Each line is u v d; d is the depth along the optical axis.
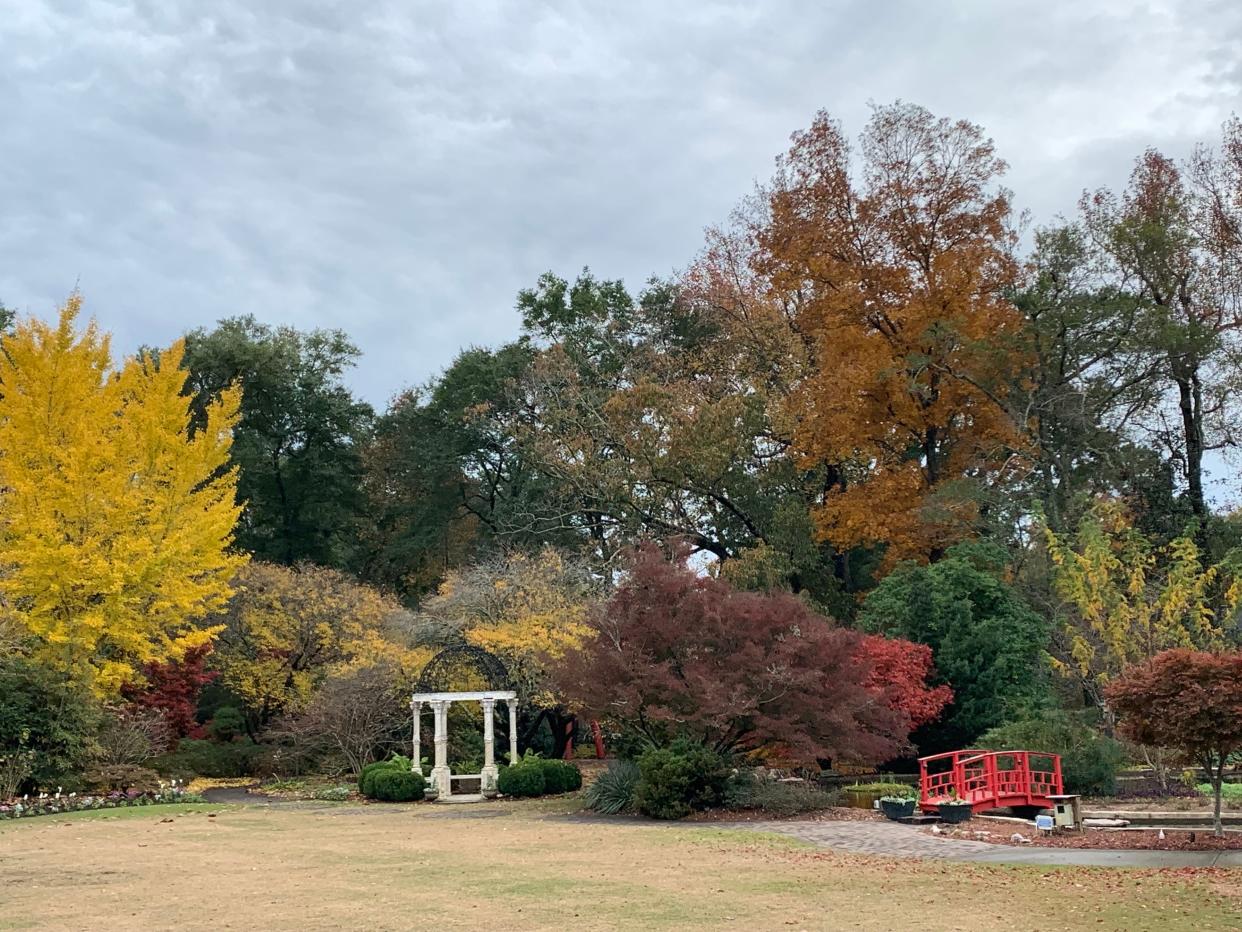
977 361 30.98
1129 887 10.91
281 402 45.41
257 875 11.80
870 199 34.81
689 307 43.00
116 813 19.33
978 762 22.12
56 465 23.12
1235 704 14.37
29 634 22.77
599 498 36.34
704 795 19.30
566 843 15.05
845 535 33.31
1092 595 22.92
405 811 20.81
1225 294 33.59
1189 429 34.62
